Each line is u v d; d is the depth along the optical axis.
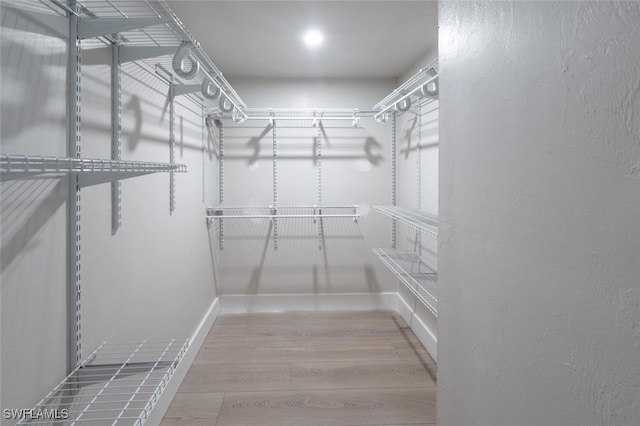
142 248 1.81
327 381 2.34
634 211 0.58
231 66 3.18
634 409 0.58
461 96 1.21
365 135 3.60
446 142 1.34
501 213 0.97
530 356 0.85
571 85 0.71
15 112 0.94
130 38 1.69
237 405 2.10
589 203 0.67
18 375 0.96
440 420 1.42
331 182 3.61
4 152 0.91
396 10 2.15
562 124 0.74
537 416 0.82
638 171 0.57
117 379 1.13
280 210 3.60
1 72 0.90
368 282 3.69
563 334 0.74
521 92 0.87
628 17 0.58
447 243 1.34
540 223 0.81
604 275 0.64
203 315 3.02
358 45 2.70
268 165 3.58
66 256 1.17
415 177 3.09
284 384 2.31
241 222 3.60
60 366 1.14
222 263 3.61
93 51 1.35
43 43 1.06
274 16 2.21
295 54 2.88
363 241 3.67
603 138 0.64
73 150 1.19
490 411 1.03
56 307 1.12
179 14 2.18
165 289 2.14
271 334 3.06
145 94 1.87
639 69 0.57
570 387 0.72
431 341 2.69
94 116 1.35
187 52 1.50
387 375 2.41
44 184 1.06
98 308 1.38
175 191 2.33
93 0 1.22
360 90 3.57
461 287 1.22
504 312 0.96
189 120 2.66
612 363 0.62
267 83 3.53
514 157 0.90
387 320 3.36
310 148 3.59
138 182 1.77
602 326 0.64
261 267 3.63
